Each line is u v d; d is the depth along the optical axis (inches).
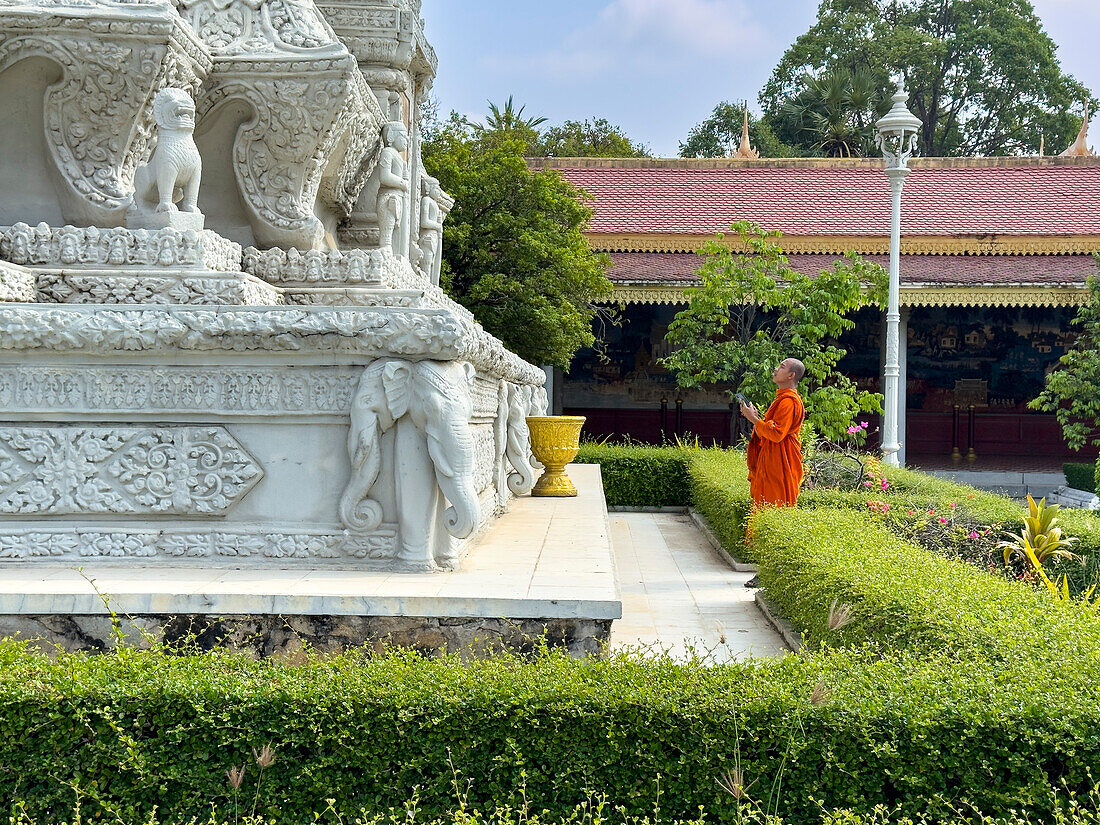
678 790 126.0
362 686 130.4
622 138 1503.4
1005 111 1743.4
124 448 181.5
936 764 123.8
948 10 1781.5
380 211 287.3
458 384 183.2
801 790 125.5
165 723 127.9
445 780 126.8
